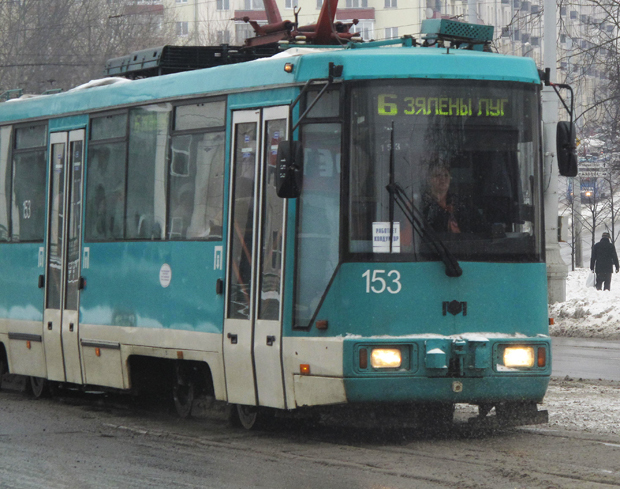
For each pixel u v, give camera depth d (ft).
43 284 48.47
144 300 41.39
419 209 33.47
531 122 34.83
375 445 33.60
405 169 33.55
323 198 33.91
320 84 34.27
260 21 305.73
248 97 36.78
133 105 42.93
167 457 32.30
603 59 94.58
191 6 313.12
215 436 36.42
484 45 39.50
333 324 33.30
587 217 169.99
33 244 49.44
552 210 88.79
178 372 40.68
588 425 37.01
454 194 33.76
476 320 33.63
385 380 32.83
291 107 33.88
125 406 46.65
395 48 35.24
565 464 29.66
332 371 33.06
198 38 285.23
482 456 31.14
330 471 29.32
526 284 34.27
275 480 28.22
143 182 42.11
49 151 48.80
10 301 50.98
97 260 44.55
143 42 227.20
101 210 44.70
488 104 34.30
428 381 33.04
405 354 33.06
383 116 33.55
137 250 42.01
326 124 34.04
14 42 205.16
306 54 34.86
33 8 207.21
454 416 39.63
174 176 40.27
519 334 34.09
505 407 35.24
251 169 36.42
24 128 51.01
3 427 39.86
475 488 26.61
